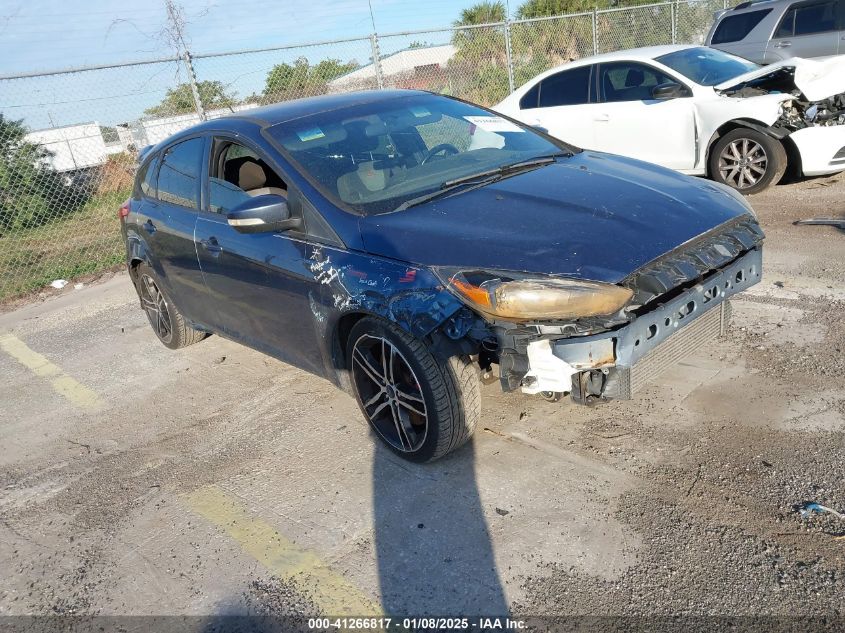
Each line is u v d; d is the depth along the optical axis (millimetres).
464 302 2793
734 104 7164
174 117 10172
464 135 4051
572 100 8383
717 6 15734
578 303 2602
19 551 3258
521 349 2783
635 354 2707
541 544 2742
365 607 2576
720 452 3123
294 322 3627
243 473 3604
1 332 6887
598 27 14602
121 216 5250
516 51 13531
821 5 10477
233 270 3920
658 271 2729
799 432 3174
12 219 10047
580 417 3555
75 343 6156
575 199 3162
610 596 2457
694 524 2727
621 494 2953
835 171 7152
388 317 2982
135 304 7098
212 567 2934
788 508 2740
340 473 3449
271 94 10633
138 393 4820
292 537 3039
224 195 4082
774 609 2307
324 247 3322
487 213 3117
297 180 3502
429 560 2758
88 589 2928
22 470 4016
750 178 7340
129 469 3832
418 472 3338
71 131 10352
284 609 2635
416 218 3178
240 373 4867
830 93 6867
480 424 3629
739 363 3854
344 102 4215
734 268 3066
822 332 4074
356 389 3461
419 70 12578
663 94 7527
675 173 3648
